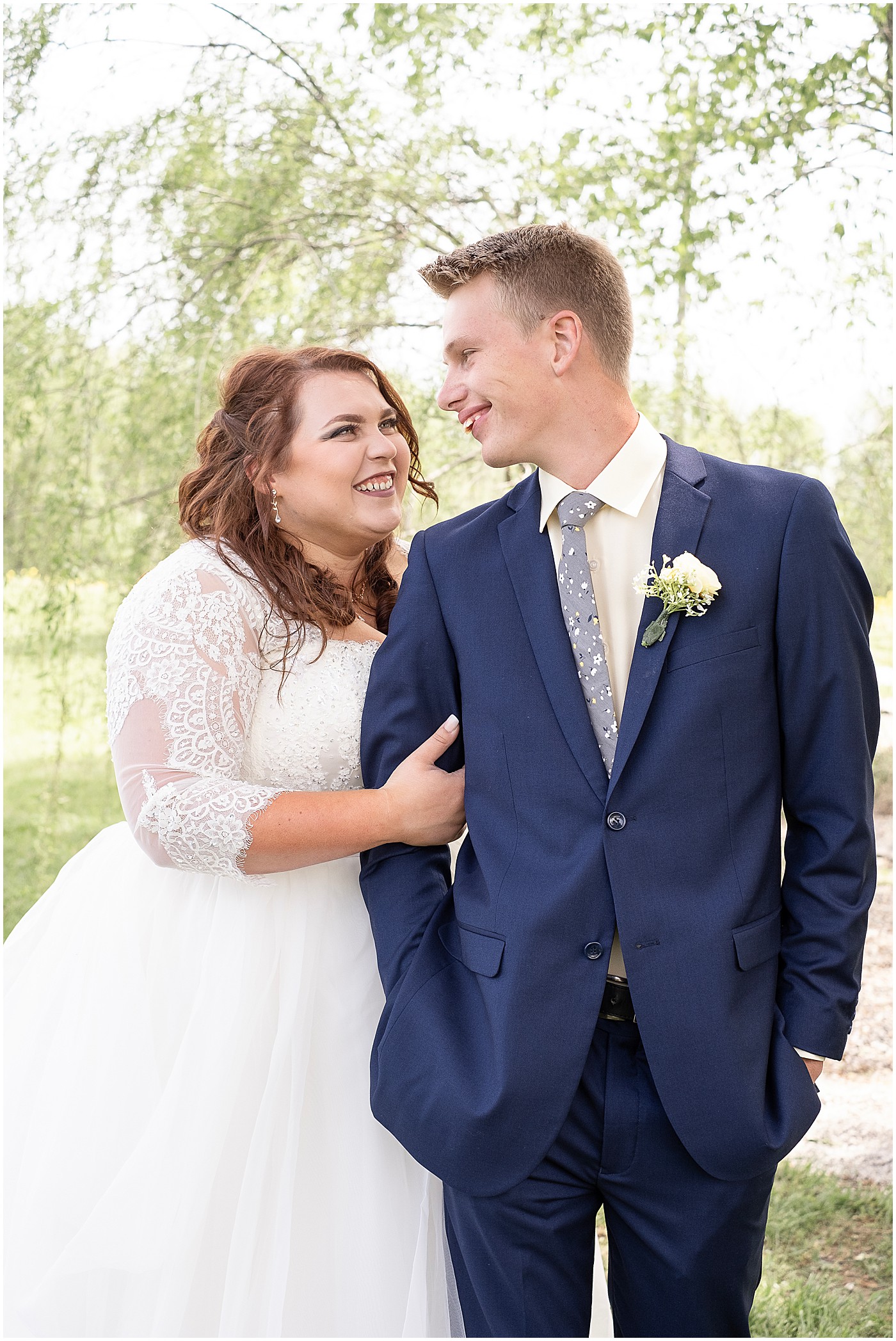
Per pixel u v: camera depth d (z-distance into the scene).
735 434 4.44
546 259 1.71
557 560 1.76
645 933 1.60
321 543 2.19
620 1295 1.75
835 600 1.65
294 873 2.03
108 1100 1.98
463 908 1.77
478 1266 1.71
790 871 1.72
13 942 2.23
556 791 1.67
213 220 4.46
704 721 1.61
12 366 4.62
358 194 4.42
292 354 2.17
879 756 5.57
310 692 2.02
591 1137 1.67
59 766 5.39
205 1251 1.84
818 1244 3.21
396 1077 1.73
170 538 4.64
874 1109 4.07
